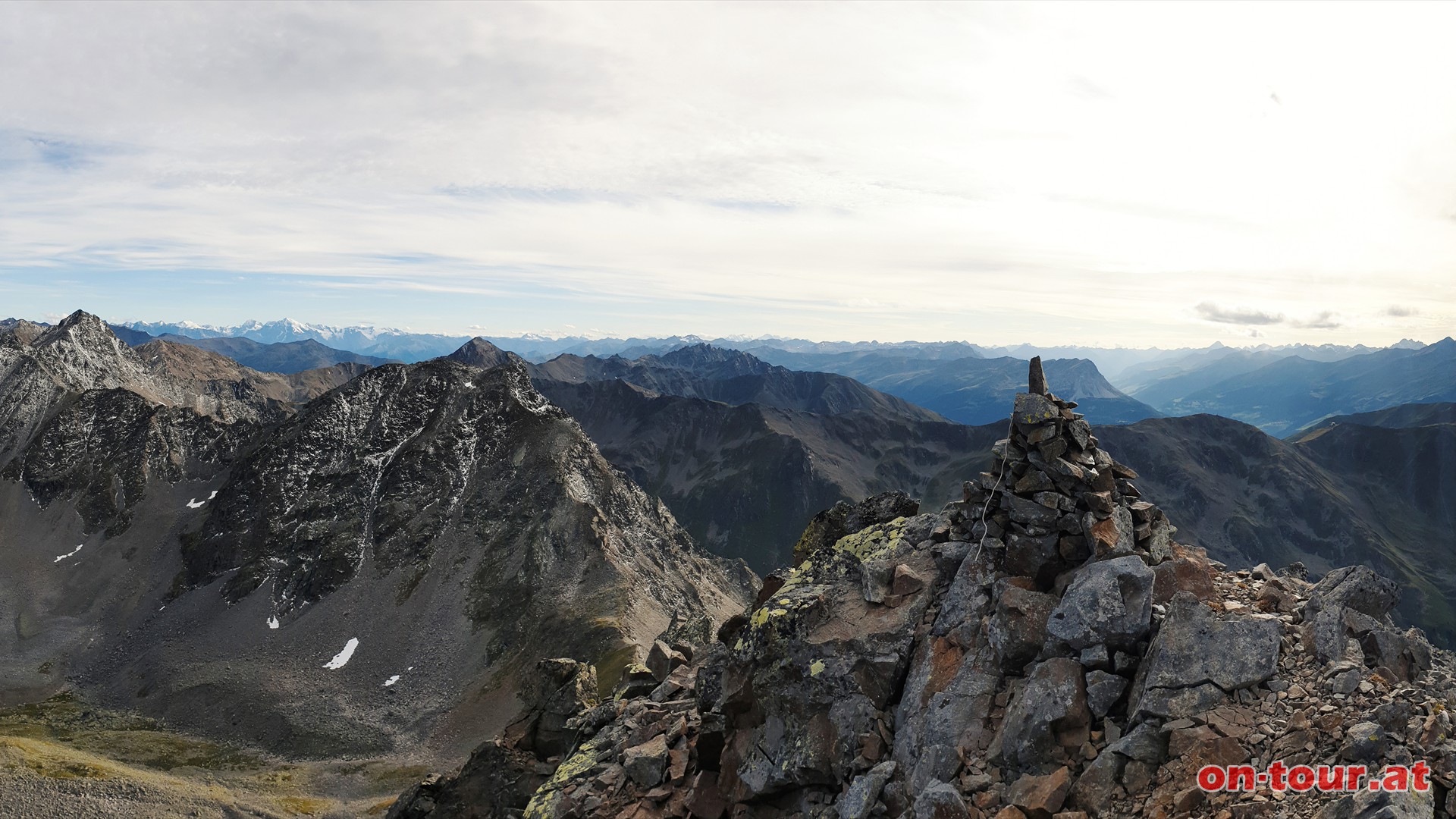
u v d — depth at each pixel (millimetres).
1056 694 16250
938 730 17219
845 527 27953
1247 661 15539
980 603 18891
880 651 19156
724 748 20703
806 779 18688
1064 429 19656
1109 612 16922
